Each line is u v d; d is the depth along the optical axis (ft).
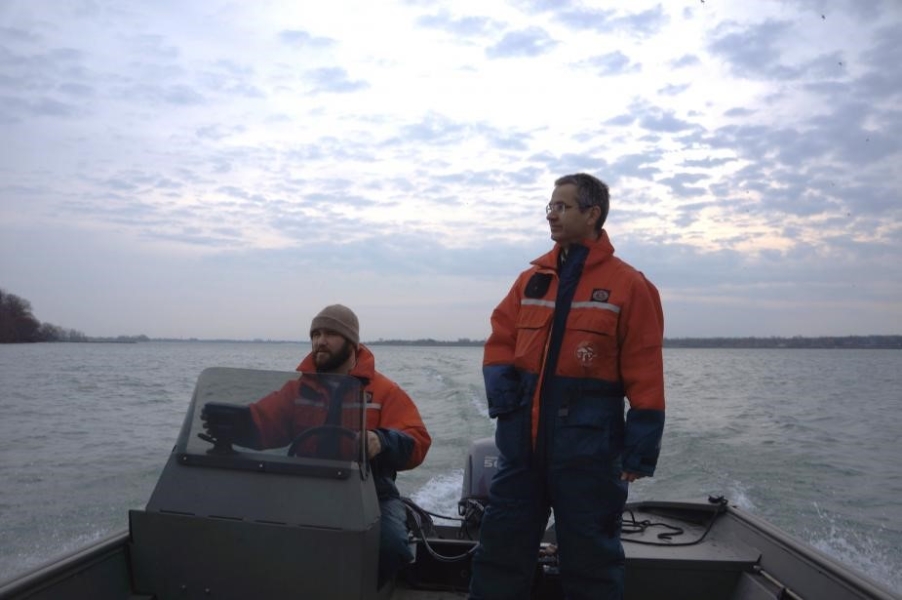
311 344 13.24
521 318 10.33
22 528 28.19
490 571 10.48
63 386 99.81
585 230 10.19
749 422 67.05
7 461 41.45
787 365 253.85
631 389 9.73
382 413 13.05
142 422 59.98
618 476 9.88
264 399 10.71
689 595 13.01
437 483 35.88
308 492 10.00
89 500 32.50
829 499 35.83
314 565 9.73
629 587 13.05
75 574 9.39
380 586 11.35
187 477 10.28
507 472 10.28
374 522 10.21
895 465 45.70
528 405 10.06
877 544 28.99
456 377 117.50
